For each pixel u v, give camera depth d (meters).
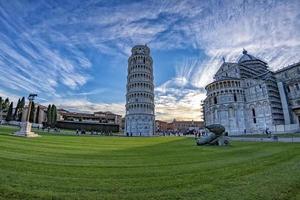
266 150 21.28
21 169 10.41
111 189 7.91
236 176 10.06
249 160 14.86
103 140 40.47
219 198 7.04
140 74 116.31
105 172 10.75
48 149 19.75
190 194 7.45
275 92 88.44
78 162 13.34
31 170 10.35
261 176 9.95
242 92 91.50
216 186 8.41
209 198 7.04
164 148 26.17
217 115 92.44
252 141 39.06
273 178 9.51
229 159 15.66
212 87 97.00
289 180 9.09
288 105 86.00
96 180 9.09
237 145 29.98
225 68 104.75
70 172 10.38
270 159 15.02
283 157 15.73
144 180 9.30
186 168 12.12
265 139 42.91
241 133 84.88
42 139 32.53
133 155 18.33
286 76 89.50
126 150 22.92
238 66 98.62
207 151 22.27
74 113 141.62
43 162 12.61
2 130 45.72
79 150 20.64
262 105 84.75
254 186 8.36
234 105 89.12
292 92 86.19
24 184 8.05
